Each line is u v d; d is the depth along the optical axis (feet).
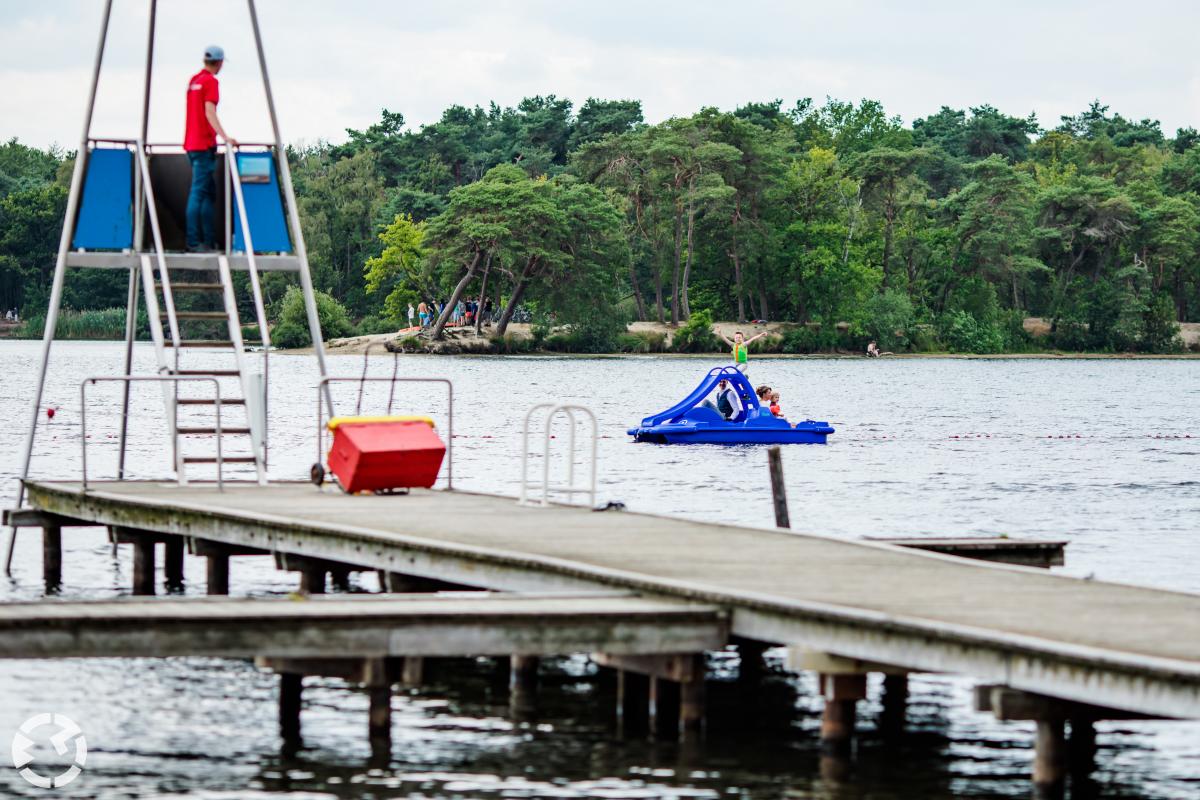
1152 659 50.29
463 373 431.02
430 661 77.46
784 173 628.69
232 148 109.29
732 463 180.14
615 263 574.97
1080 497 152.56
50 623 56.39
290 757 60.13
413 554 73.56
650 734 63.72
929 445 214.07
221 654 57.62
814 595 62.75
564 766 59.06
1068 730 63.21
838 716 59.93
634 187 617.62
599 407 288.51
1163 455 204.85
